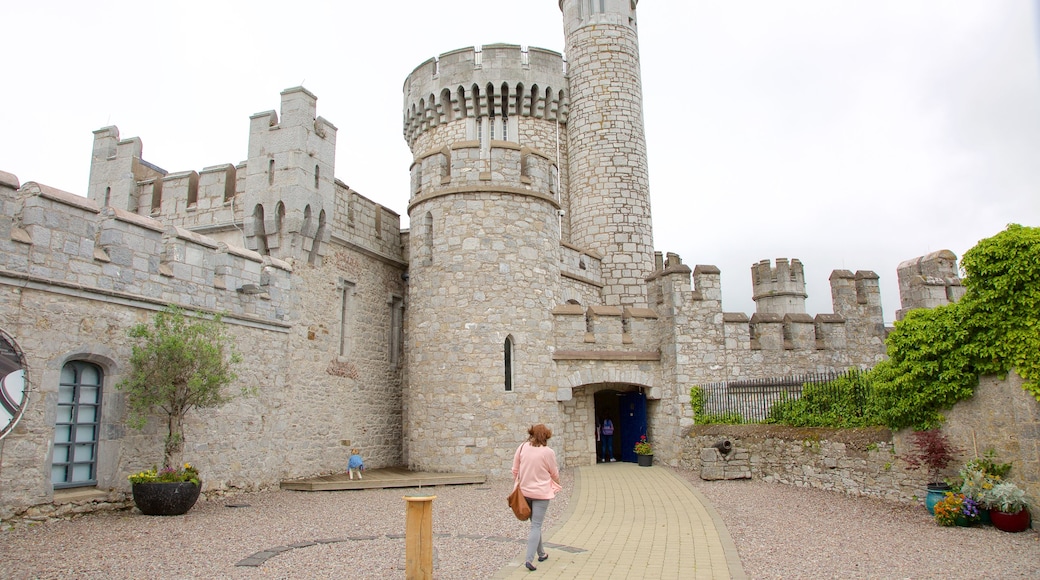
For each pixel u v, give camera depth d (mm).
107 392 11578
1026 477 10289
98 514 11148
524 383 18109
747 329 20406
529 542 8094
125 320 11844
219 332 13375
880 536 9984
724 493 14391
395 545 9391
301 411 16500
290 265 16531
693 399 19359
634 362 20016
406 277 21875
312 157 17297
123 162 18875
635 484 15953
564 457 19234
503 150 19094
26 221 10414
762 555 8938
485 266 18328
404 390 20891
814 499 13312
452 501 13758
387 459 20094
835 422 14617
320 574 7828
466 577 7809
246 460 14578
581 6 28109
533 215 19203
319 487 15172
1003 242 10578
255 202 16969
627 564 8406
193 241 13422
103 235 11648
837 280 22141
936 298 20953
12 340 9727
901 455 12523
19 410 9750
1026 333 10273
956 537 9828
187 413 13094
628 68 27438
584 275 23891
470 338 17969
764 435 16281
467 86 26953
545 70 27375
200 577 7637
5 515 9766
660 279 20781
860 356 21812
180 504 11430
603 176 26203
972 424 11242
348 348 18812
